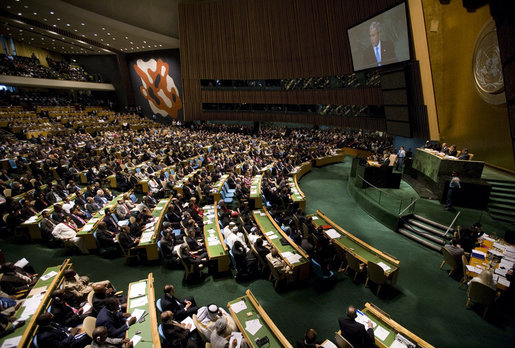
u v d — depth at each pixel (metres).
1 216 9.62
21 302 5.55
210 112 30.88
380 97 18.62
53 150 17.16
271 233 8.63
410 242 9.47
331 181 17.23
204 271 7.79
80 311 5.65
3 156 15.63
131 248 7.95
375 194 11.91
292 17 22.77
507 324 5.89
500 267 6.63
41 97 31.11
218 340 4.36
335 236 8.47
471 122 12.72
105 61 38.38
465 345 5.43
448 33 12.33
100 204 10.98
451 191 10.36
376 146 22.55
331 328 5.85
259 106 28.59
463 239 7.70
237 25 26.02
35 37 28.84
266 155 20.91
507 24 4.38
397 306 6.46
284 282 7.27
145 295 5.71
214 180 14.85
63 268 6.79
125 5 25.17
